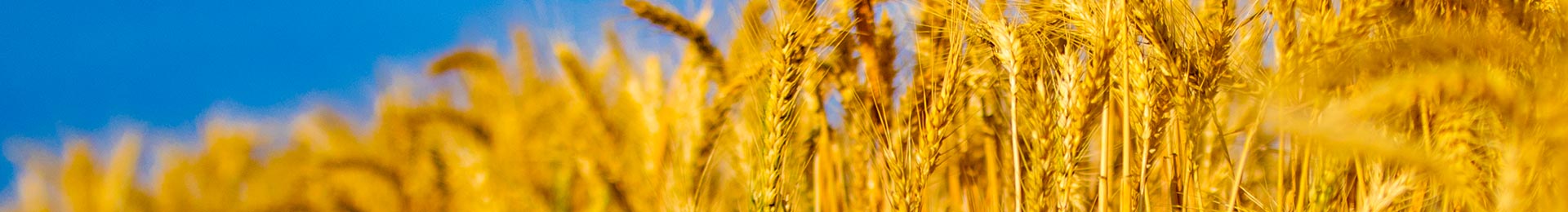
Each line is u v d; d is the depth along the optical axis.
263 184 1.24
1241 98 0.71
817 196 0.80
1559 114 0.62
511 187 0.99
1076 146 0.64
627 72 0.87
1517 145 0.64
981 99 0.78
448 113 1.08
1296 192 0.73
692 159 0.77
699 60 0.80
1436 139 0.67
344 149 1.18
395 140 1.14
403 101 1.15
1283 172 0.75
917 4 0.75
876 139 0.73
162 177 1.29
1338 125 0.66
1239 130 0.72
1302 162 0.72
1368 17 0.63
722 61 0.80
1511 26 0.68
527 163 0.98
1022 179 0.70
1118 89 0.68
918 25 0.74
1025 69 0.68
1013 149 0.70
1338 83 0.67
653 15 0.79
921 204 0.67
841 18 0.73
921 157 0.66
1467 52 0.67
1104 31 0.65
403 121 1.13
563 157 0.94
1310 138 0.67
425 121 1.11
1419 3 0.71
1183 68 0.65
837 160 0.81
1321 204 0.68
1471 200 0.66
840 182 0.80
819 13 0.71
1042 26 0.70
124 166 1.31
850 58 0.75
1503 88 0.64
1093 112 0.64
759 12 0.75
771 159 0.69
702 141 0.77
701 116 0.78
